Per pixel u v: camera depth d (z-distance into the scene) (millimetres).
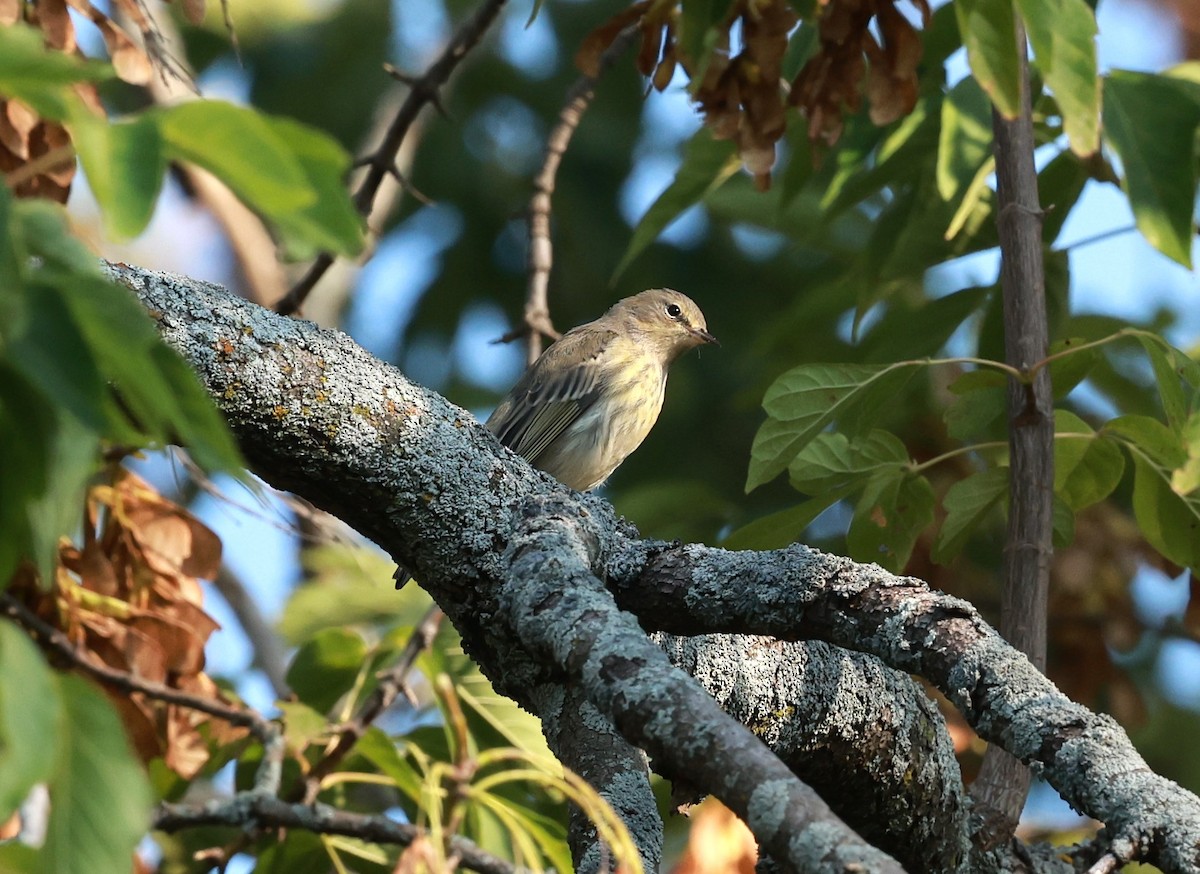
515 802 8883
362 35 16125
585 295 15891
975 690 5297
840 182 9453
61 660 7430
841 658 6758
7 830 6172
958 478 10820
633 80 15992
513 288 16109
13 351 2908
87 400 2959
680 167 9461
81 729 3084
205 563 8031
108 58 7375
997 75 5586
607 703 4734
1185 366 6773
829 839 3979
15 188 6250
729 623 6203
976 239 9180
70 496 3398
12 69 2971
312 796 7629
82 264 3117
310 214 3076
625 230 16016
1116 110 7293
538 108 16078
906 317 9453
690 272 15898
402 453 6535
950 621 5562
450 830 4441
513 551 6062
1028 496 7066
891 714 6766
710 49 6777
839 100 6945
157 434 3195
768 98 6938
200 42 15969
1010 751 5137
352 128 15883
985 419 8141
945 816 6918
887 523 7762
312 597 10820
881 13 6809
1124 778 4797
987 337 9117
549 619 5363
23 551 3400
